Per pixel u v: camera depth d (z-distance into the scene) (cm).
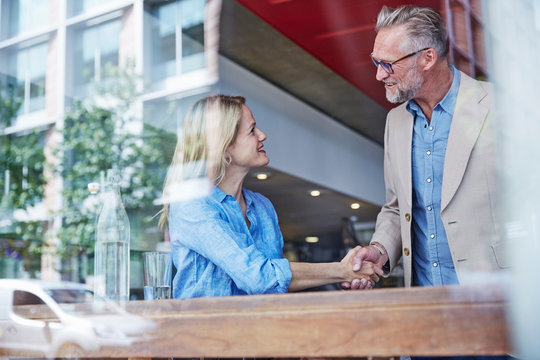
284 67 296
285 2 225
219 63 265
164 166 185
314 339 71
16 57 201
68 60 206
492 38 74
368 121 350
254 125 128
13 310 100
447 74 119
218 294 106
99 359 89
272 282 100
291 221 492
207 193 115
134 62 221
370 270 109
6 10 197
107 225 119
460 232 109
